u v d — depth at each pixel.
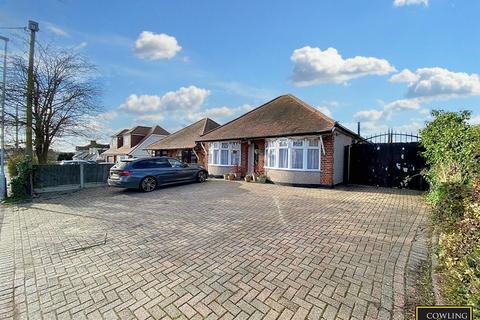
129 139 37.22
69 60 14.96
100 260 4.34
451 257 3.25
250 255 4.34
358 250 4.45
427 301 2.93
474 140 6.04
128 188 11.51
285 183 13.27
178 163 13.34
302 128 12.88
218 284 3.45
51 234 5.93
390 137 12.38
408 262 3.94
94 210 8.27
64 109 14.73
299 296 3.12
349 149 13.59
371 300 3.01
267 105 18.16
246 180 15.02
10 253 4.88
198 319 2.77
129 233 5.71
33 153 14.20
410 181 11.53
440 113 8.47
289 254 4.34
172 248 4.75
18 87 12.51
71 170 13.70
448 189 5.43
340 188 11.98
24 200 10.96
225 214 7.13
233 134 16.28
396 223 6.05
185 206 8.25
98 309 3.01
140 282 3.57
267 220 6.45
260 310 2.89
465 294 2.57
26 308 3.10
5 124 12.84
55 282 3.67
